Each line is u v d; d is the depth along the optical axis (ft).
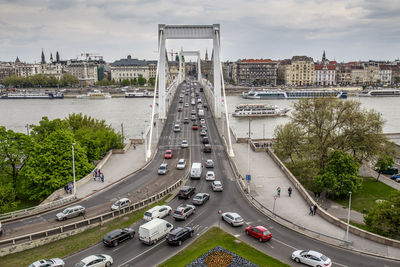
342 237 182.29
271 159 333.42
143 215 208.13
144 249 168.45
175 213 200.95
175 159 334.65
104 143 354.13
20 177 289.12
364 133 316.60
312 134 331.36
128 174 287.89
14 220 201.05
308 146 313.12
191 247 169.17
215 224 195.72
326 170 268.62
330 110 326.85
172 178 276.62
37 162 267.80
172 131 461.37
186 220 201.16
